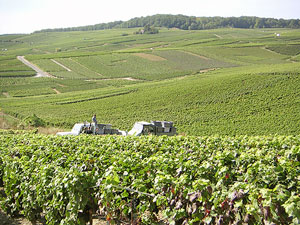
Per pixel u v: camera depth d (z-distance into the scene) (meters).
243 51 143.75
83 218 10.12
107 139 19.61
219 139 19.78
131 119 55.03
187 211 8.83
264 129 44.28
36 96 85.44
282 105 55.28
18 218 12.91
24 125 45.88
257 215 7.52
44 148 16.73
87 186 9.93
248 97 62.03
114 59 135.75
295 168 11.36
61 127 48.97
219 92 67.94
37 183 11.36
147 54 143.38
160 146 18.12
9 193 12.79
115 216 10.21
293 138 18.98
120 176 10.89
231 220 8.05
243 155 12.60
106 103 70.19
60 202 10.12
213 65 119.19
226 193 8.29
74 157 13.29
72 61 136.00
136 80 103.38
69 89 93.06
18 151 16.28
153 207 9.50
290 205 7.02
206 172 10.49
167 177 9.34
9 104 73.75
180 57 135.62
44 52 194.12
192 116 55.28
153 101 68.50
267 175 9.91
